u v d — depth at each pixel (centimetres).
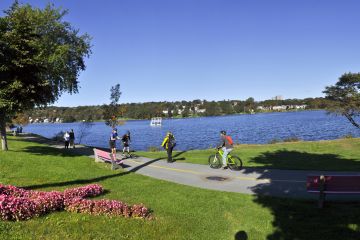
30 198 1015
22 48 2130
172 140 2125
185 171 1775
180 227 884
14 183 1352
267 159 2103
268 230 887
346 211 995
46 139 4856
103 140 7100
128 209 960
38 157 2202
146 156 2470
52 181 1432
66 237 748
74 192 1105
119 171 1780
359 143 2638
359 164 1812
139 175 1658
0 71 2094
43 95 2323
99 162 2097
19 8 2352
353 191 1022
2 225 784
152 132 9600
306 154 2272
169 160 2120
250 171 1706
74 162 2042
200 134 7481
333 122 9506
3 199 862
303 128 7506
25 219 863
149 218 938
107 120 3841
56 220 867
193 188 1357
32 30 2264
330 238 816
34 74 2231
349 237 813
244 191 1301
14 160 1972
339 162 1897
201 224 927
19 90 2108
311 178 1049
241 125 10394
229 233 873
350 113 3319
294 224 914
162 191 1298
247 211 1040
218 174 1661
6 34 2075
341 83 3288
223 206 1093
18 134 5991
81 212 955
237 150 2616
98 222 873
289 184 1391
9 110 2102
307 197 1177
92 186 1190
